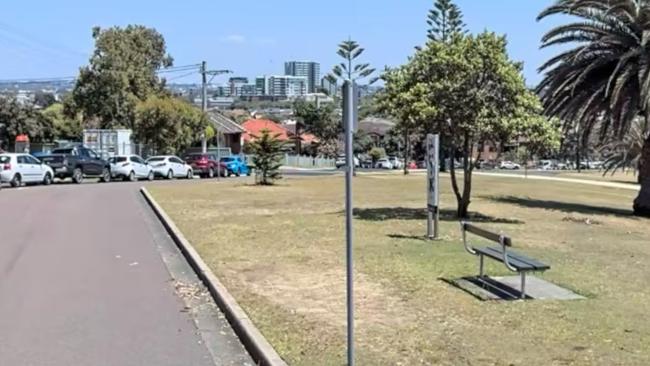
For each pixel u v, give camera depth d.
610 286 10.59
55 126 84.19
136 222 20.42
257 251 13.99
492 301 9.31
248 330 7.88
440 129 20.73
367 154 100.69
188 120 68.88
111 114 69.06
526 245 15.59
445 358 6.77
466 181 21.69
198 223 19.12
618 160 60.66
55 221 20.27
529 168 116.81
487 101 20.38
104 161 45.19
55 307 9.41
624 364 6.57
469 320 8.27
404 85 21.03
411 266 12.04
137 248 15.15
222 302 9.46
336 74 43.62
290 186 38.56
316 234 16.77
